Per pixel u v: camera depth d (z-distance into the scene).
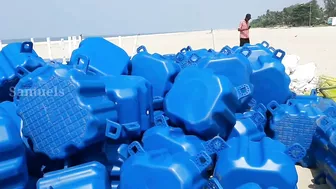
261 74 5.07
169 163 2.89
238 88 4.07
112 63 4.50
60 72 3.11
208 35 45.16
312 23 68.19
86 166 3.09
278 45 21.58
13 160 2.77
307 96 5.35
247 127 4.12
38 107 3.15
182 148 3.36
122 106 3.67
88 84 3.20
